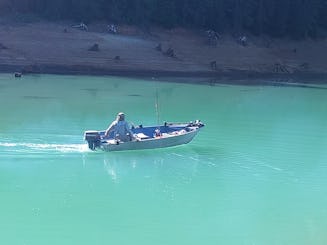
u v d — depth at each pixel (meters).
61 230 12.39
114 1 58.97
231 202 14.70
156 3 60.53
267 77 55.16
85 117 25.19
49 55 47.06
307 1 68.88
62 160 17.67
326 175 17.50
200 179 16.59
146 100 32.03
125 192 15.10
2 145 18.94
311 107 33.00
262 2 66.75
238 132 23.75
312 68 63.09
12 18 53.16
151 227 12.77
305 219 13.62
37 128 21.97
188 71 51.94
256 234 12.60
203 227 12.91
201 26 62.88
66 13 56.69
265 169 17.98
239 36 63.91
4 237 11.92
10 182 15.45
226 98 35.22
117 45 52.44
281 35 67.69
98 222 12.94
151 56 52.38
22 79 39.16
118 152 18.52
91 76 44.44
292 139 22.75
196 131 20.50
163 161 18.31
